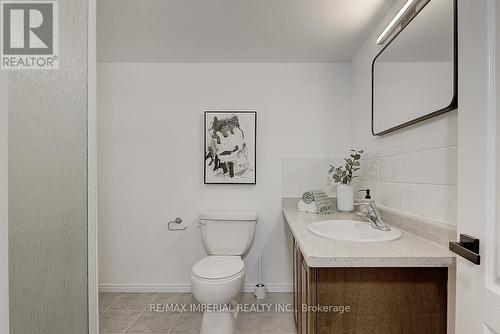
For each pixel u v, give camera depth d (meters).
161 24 1.92
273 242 2.56
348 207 2.16
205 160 2.54
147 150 2.57
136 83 2.57
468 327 0.82
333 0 1.64
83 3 0.77
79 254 0.75
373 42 2.00
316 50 2.31
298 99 2.55
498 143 0.72
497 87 0.72
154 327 2.05
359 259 1.06
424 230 1.34
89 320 0.78
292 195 2.54
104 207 2.58
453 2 1.13
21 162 0.60
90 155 0.79
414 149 1.47
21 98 0.60
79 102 0.76
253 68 2.56
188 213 2.58
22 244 0.60
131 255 2.59
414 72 1.43
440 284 1.11
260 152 2.56
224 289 1.78
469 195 0.82
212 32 2.03
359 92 2.29
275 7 1.71
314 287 1.13
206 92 2.56
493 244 0.73
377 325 1.12
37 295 0.64
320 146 2.54
